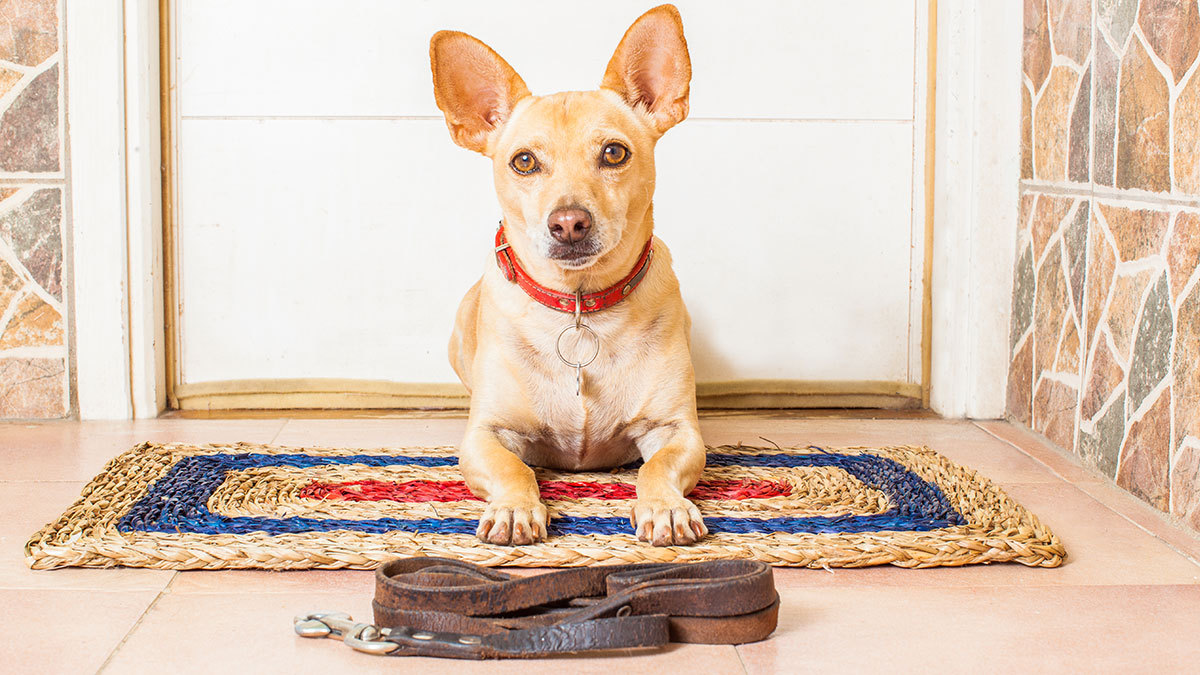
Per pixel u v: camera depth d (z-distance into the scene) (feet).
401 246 10.75
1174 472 7.20
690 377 7.91
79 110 9.91
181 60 10.41
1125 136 7.83
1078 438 8.75
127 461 8.30
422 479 8.05
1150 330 7.48
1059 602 5.85
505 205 7.39
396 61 10.48
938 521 6.95
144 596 5.87
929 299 10.84
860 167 10.70
